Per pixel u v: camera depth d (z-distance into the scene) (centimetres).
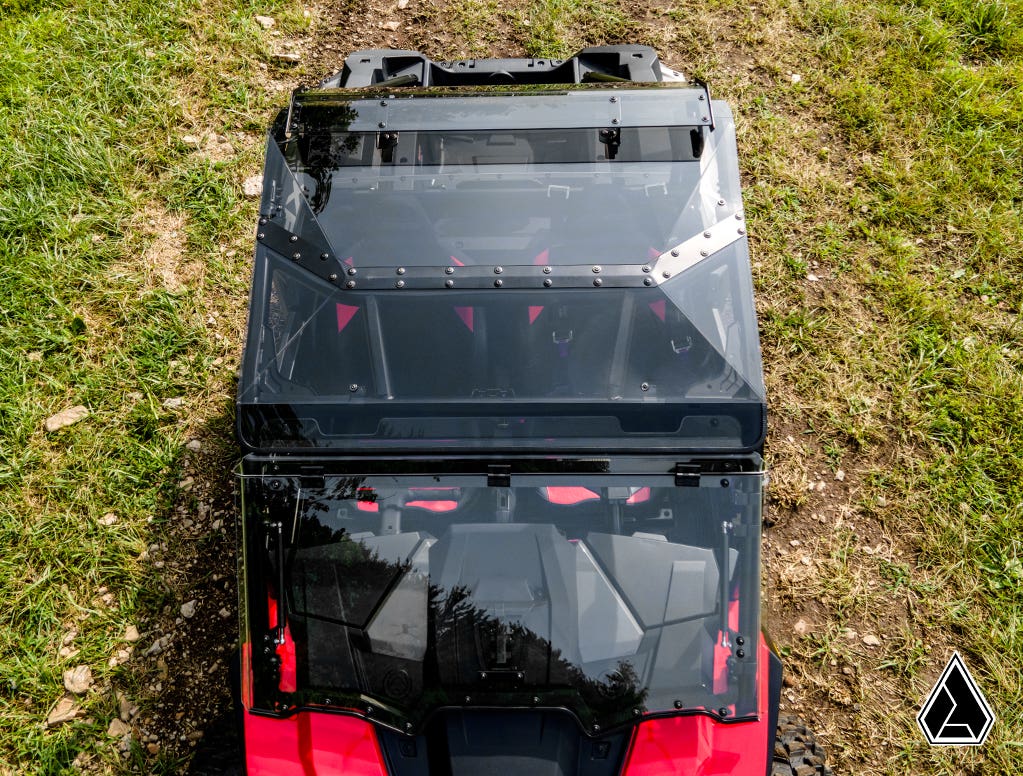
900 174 539
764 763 258
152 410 445
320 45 598
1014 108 574
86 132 530
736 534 260
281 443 260
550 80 431
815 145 557
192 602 405
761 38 602
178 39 582
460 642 247
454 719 246
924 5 625
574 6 617
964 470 447
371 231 283
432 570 256
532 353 266
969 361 477
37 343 462
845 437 458
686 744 255
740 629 259
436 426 259
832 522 437
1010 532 427
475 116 296
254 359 265
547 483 257
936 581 420
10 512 417
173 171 521
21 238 491
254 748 257
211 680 389
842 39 604
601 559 259
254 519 256
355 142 295
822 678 398
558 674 246
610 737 251
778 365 477
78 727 371
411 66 428
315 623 254
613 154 296
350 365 265
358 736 253
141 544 415
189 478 434
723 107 310
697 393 262
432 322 269
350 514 260
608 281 274
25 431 436
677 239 283
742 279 278
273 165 293
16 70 556
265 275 276
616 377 264
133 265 491
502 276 273
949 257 517
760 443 260
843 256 511
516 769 239
